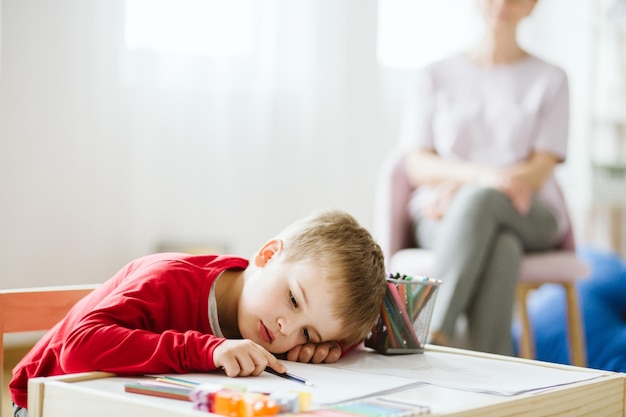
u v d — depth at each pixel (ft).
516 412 2.65
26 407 3.57
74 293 4.28
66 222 9.30
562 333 8.10
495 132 8.21
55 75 9.16
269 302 3.43
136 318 3.23
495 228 7.11
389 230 7.79
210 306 3.47
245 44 10.19
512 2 8.20
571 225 8.07
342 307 3.44
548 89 8.21
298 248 3.53
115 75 9.48
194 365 2.97
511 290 7.11
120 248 9.59
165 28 9.77
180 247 9.57
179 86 9.88
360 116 11.03
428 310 3.92
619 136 12.18
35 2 9.04
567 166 12.03
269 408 2.27
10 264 9.04
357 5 10.93
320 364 3.47
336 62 10.82
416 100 8.44
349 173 10.98
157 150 9.78
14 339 9.05
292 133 10.59
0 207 8.95
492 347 7.07
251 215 10.33
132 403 2.40
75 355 2.97
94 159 9.41
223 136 10.12
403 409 2.40
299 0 10.54
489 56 8.40
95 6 9.34
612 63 12.12
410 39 11.33
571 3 12.07
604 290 8.49
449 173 7.72
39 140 9.12
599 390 3.12
